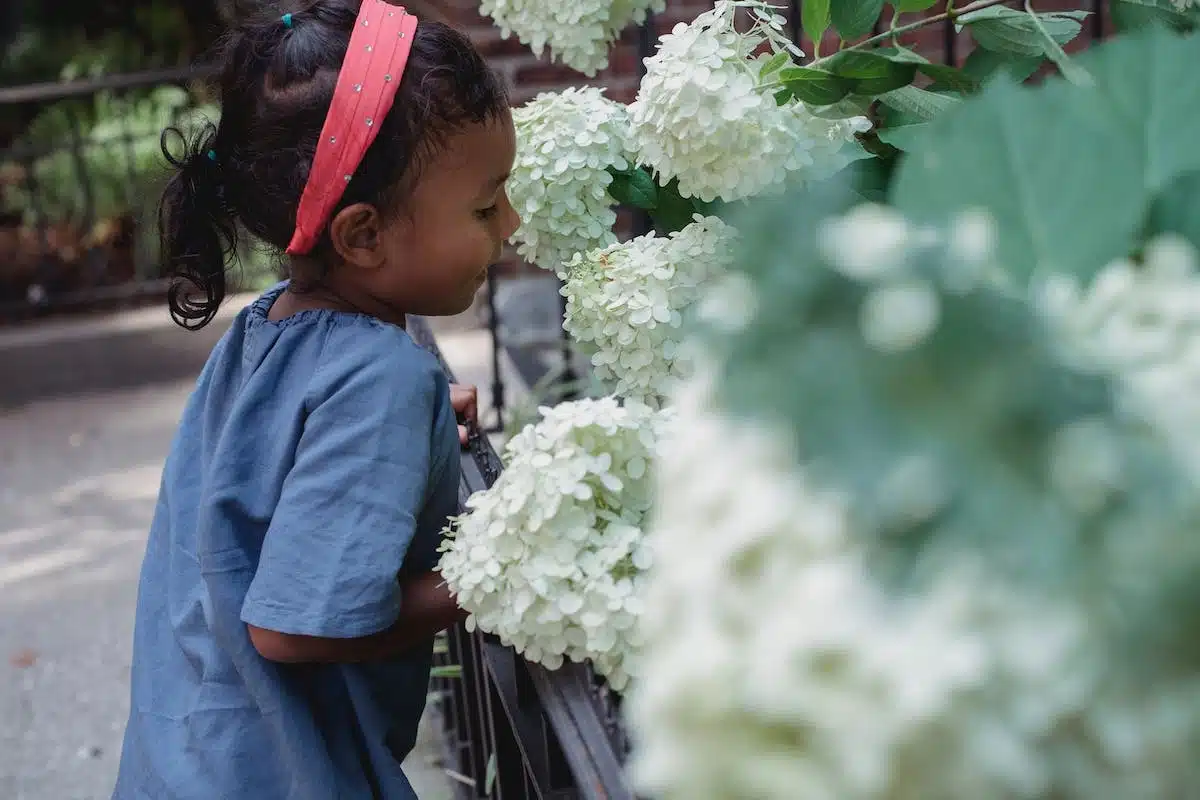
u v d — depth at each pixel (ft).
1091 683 1.40
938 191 2.00
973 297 1.47
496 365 9.20
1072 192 1.96
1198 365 1.53
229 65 4.70
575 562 3.28
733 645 1.59
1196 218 1.98
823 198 1.61
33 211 22.06
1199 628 1.39
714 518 1.67
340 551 4.02
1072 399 1.42
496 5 5.24
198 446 4.93
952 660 1.40
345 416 4.18
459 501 5.28
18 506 13.21
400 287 4.60
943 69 4.49
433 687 8.59
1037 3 7.86
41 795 8.32
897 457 1.44
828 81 4.25
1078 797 1.45
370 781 4.55
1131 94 2.14
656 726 1.69
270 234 4.76
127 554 11.89
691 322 1.73
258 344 4.55
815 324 1.53
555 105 4.95
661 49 4.25
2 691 9.61
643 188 5.08
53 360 17.69
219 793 4.41
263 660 4.32
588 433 3.44
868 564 1.49
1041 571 1.40
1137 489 1.38
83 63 23.76
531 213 4.91
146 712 4.74
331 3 4.64
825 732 1.48
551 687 3.70
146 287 19.72
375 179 4.41
